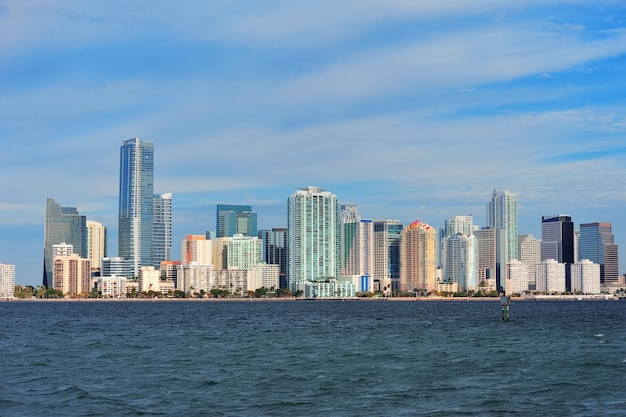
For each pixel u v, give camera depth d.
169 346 188.25
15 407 99.12
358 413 94.94
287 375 128.25
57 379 124.88
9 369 139.62
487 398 104.62
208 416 93.31
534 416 92.81
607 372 130.00
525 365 141.12
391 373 130.38
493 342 197.00
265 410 96.88
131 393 109.62
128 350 177.00
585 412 94.81
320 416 93.19
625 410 95.75
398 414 94.19
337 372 132.12
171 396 107.00
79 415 94.06
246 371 134.00
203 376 127.44
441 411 95.94
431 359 152.12
